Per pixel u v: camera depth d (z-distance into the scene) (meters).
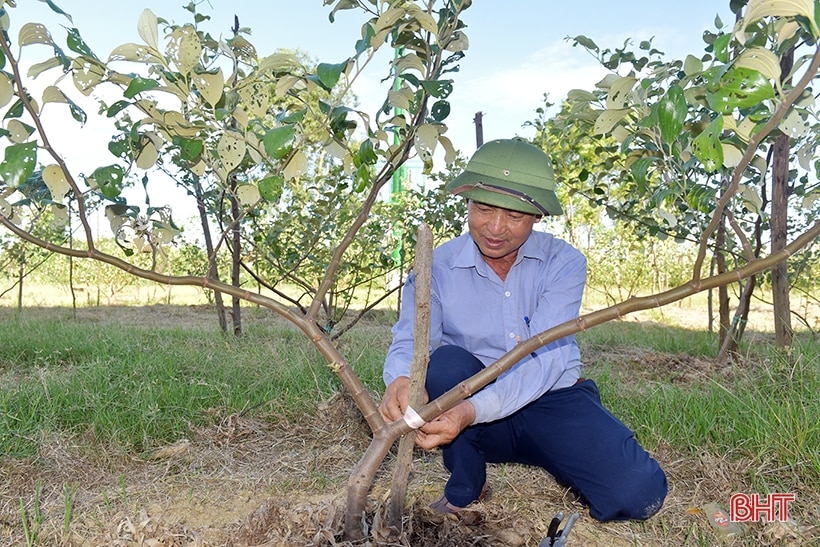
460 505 2.27
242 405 3.59
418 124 1.73
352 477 1.75
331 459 2.97
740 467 2.72
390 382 2.05
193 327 7.18
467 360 2.18
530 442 2.23
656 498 2.11
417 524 1.99
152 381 3.78
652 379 4.66
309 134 1.67
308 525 1.86
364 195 6.25
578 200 8.48
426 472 2.79
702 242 1.33
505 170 1.81
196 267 9.37
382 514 1.95
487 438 2.29
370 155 1.65
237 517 2.39
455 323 2.26
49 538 2.19
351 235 1.70
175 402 3.50
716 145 1.21
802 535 2.19
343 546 1.72
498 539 2.04
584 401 2.21
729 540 2.22
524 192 1.78
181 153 1.61
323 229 5.05
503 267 2.20
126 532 2.04
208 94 1.46
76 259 12.16
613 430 2.15
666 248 11.41
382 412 1.85
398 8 1.43
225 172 1.63
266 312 9.34
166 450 2.99
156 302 11.26
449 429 1.75
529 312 2.21
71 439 3.02
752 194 1.86
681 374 4.79
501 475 2.75
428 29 1.54
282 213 5.28
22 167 1.36
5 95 1.40
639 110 1.67
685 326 8.60
